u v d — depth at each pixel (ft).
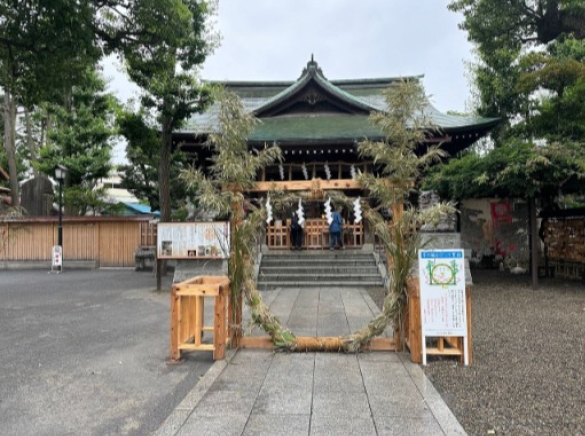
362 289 34.47
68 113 63.67
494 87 52.70
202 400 12.16
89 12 29.63
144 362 16.15
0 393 13.07
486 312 24.91
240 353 16.79
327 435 10.04
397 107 17.07
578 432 10.12
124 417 11.36
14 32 29.53
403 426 10.46
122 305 28.50
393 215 17.33
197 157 48.06
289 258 40.68
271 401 12.07
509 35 49.90
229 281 17.52
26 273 50.62
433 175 39.09
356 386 13.17
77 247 57.00
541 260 45.78
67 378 14.40
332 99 55.01
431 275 15.26
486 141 66.85
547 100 48.93
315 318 23.77
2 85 35.04
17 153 97.96
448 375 14.15
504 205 46.21
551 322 22.22
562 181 30.71
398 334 16.87
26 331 21.20
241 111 18.17
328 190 18.28
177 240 31.50
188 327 17.30
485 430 10.27
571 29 46.55
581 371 14.48
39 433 10.42
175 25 34.19
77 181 67.05
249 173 18.06
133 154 72.90
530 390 12.78
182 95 40.24
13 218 57.16
